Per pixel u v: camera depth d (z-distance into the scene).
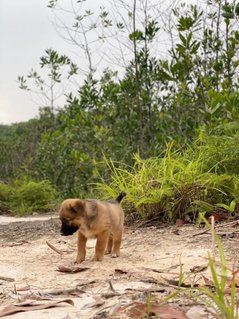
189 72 5.39
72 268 2.62
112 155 6.03
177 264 2.62
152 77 6.13
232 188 3.72
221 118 4.56
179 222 3.61
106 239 2.87
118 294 1.99
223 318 1.58
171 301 1.86
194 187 3.75
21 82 7.94
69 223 2.83
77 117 6.64
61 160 7.37
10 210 6.28
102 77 6.82
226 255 2.69
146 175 4.01
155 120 6.14
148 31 6.04
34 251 3.28
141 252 2.99
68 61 7.68
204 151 4.08
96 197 4.73
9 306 1.92
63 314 1.83
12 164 10.14
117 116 6.48
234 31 5.64
